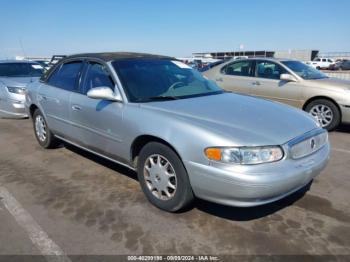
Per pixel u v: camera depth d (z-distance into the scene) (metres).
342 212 3.28
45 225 3.09
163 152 3.13
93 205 3.46
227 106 3.46
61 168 4.53
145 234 2.92
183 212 3.28
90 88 4.10
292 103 7.00
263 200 2.76
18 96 7.71
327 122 6.62
